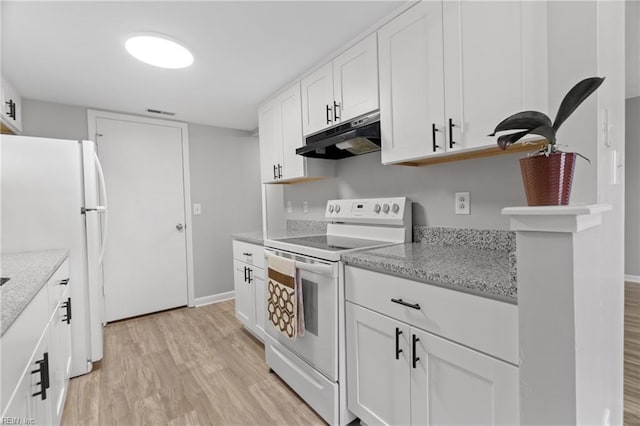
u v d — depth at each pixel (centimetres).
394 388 127
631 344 224
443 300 107
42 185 194
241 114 314
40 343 113
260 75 226
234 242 273
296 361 177
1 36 168
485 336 96
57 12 149
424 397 115
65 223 200
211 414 164
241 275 260
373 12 158
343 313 150
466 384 102
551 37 107
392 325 126
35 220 192
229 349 239
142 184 312
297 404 172
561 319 72
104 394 182
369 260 133
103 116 291
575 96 76
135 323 294
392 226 193
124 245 303
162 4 146
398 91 157
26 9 146
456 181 168
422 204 185
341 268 150
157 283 321
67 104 274
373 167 217
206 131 351
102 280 290
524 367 79
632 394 169
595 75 100
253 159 387
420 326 115
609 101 114
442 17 136
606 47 109
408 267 117
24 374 92
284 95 244
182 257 336
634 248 380
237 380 196
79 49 184
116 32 168
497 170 151
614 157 122
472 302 99
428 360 113
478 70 125
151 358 225
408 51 151
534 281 76
